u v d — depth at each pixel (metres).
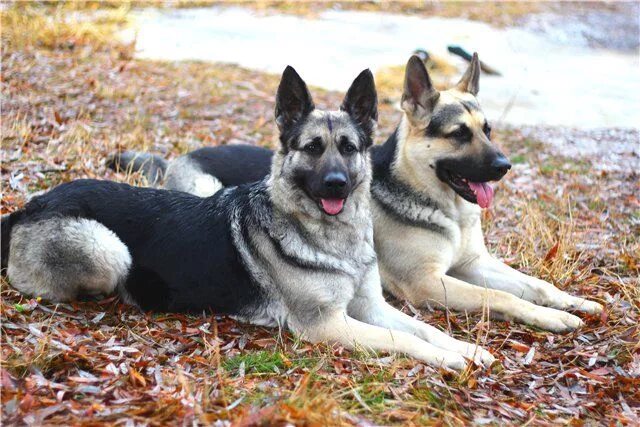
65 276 5.09
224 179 6.89
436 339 4.87
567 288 6.11
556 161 9.94
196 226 5.22
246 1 20.47
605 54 16.80
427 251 5.80
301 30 17.45
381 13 19.80
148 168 7.75
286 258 4.91
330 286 4.86
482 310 5.50
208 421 3.52
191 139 9.44
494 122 11.76
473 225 6.16
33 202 5.36
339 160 4.80
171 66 13.30
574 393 4.34
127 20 16.88
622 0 22.17
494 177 5.59
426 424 3.75
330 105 11.62
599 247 6.86
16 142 8.30
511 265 6.59
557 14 20.31
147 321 4.99
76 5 17.08
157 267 5.17
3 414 3.42
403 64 14.34
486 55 15.87
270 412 3.47
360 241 5.07
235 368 4.37
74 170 7.63
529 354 4.78
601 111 12.63
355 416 3.73
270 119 10.91
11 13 14.66
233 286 5.09
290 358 4.58
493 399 4.14
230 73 13.29
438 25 18.52
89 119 9.76
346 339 4.75
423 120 5.84
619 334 5.05
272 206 5.02
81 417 3.46
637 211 8.00
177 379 3.99
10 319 4.67
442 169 5.77
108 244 5.12
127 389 3.88
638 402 4.25
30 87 10.74
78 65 12.39
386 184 6.02
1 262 5.41
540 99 13.22
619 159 10.14
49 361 4.09
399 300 6.00
